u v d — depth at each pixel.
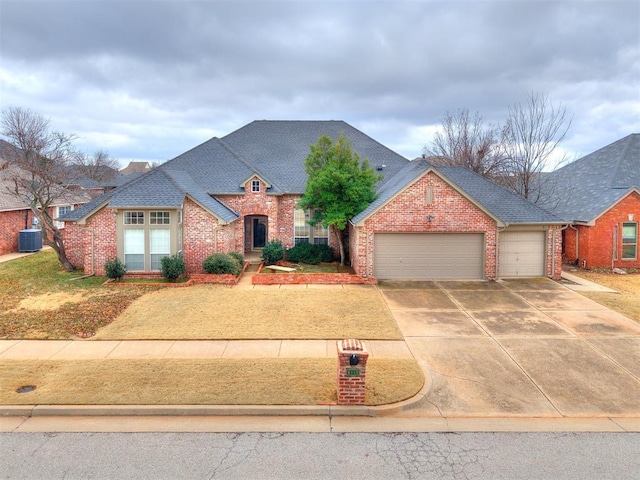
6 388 9.05
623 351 11.44
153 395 8.74
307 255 23.94
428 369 10.37
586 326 13.38
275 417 8.29
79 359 10.66
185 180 22.45
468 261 19.61
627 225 22.70
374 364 10.38
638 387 9.52
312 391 8.98
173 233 19.23
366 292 17.31
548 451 7.26
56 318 13.84
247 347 11.59
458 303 15.88
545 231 20.11
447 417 8.34
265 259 23.11
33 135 29.09
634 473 6.68
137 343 11.84
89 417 8.23
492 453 7.20
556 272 20.12
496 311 14.92
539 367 10.49
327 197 21.09
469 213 19.30
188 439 7.54
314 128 29.91
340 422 8.13
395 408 8.47
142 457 7.01
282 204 25.34
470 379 9.87
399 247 19.52
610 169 25.12
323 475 6.60
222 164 25.92
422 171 19.22
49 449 7.21
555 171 30.30
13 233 27.22
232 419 8.20
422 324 13.56
